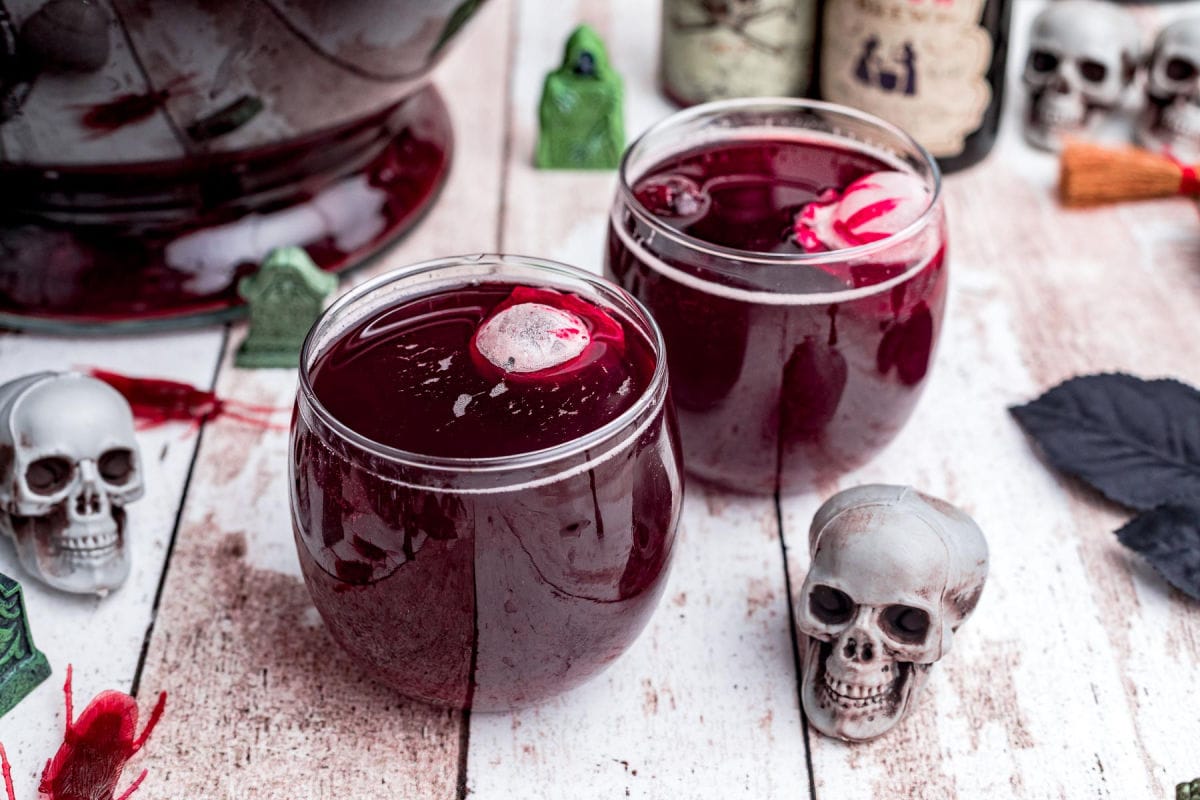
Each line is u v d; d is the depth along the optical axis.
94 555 0.60
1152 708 0.58
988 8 0.75
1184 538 0.61
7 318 0.69
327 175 0.72
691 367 0.60
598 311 0.57
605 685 0.59
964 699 0.58
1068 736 0.57
